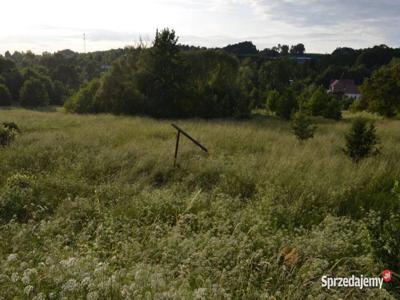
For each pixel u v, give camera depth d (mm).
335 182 6980
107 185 6844
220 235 4559
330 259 4016
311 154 9258
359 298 3293
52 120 18500
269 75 68062
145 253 4051
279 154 9547
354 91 77062
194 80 31203
